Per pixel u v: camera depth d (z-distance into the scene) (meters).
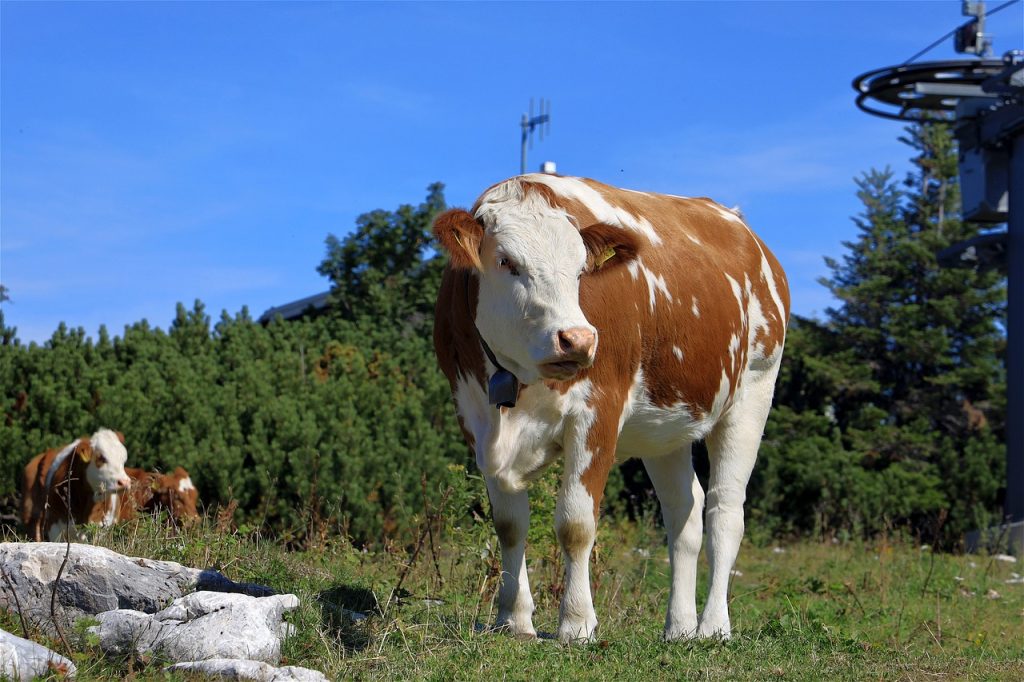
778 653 6.29
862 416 29.23
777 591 10.38
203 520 9.46
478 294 5.62
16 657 4.78
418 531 9.70
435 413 15.56
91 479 11.24
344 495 12.18
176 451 12.80
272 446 12.73
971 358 31.78
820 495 23.08
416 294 29.20
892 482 24.17
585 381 5.84
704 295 6.81
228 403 13.66
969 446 25.98
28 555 5.97
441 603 7.36
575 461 5.89
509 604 6.34
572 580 5.99
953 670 6.07
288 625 5.66
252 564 7.51
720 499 7.26
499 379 5.59
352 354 19.27
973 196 21.91
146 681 4.86
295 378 15.49
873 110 22.66
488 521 8.73
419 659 5.49
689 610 6.91
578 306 5.37
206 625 5.31
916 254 32.34
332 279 29.67
